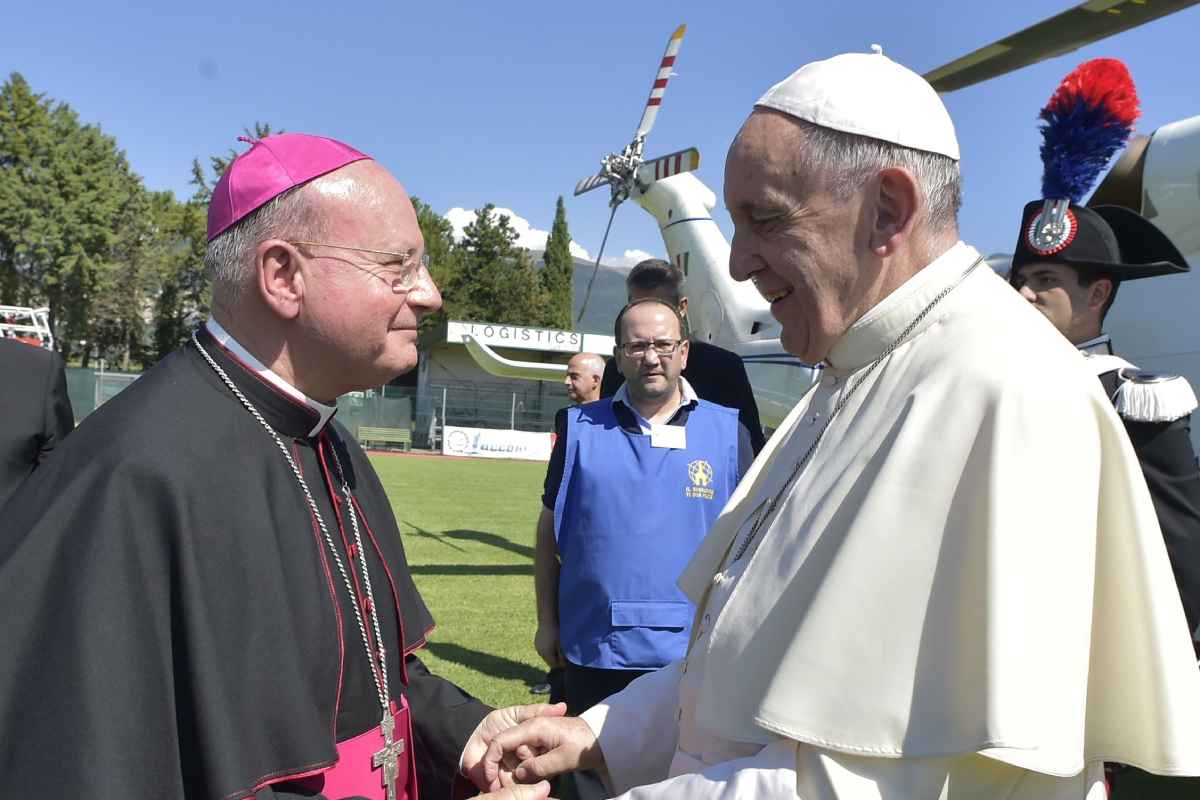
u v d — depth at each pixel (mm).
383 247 1449
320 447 1607
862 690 1075
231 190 1456
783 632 1192
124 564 1222
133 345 52094
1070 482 1065
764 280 1363
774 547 1270
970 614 1048
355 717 1517
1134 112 2438
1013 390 1091
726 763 1216
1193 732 1087
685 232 11180
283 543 1416
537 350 33312
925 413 1147
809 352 1400
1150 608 1121
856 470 1203
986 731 988
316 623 1423
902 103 1248
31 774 1125
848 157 1234
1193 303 4305
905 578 1090
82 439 1340
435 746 1798
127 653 1188
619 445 2914
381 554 1712
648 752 1616
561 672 3762
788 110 1271
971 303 1244
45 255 44094
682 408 3016
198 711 1222
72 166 46375
